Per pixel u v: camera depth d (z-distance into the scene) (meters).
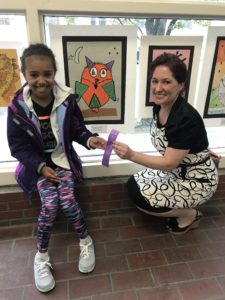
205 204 1.77
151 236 1.51
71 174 1.33
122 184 1.59
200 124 1.20
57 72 1.34
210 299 1.18
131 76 1.41
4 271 1.30
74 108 1.28
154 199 1.36
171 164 1.21
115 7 1.22
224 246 1.46
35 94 1.17
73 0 1.18
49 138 1.26
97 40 1.30
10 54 1.28
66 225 1.59
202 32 1.39
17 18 1.23
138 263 1.35
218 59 1.46
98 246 1.45
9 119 1.19
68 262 1.35
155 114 1.31
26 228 1.56
